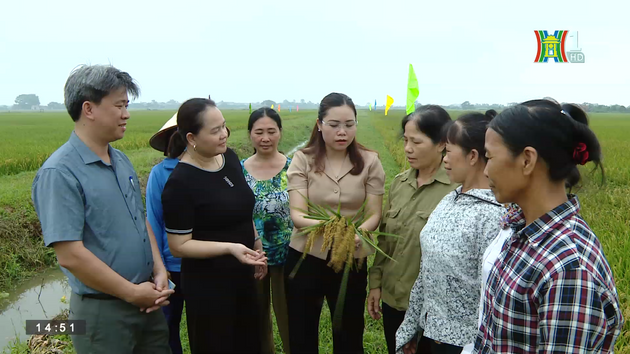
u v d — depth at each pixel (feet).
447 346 7.87
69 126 128.47
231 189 10.02
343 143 9.94
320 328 14.44
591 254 4.57
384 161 54.60
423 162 9.33
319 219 9.45
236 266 9.94
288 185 10.57
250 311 10.45
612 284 4.60
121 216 8.59
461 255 7.53
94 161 8.32
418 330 8.82
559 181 5.01
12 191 29.84
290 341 10.89
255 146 12.84
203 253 9.37
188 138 9.35
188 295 9.90
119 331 8.57
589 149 4.90
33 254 24.22
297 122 126.41
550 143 4.85
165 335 9.62
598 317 4.38
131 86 8.61
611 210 28.19
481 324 5.91
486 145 5.34
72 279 8.57
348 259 8.63
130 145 70.54
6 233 24.12
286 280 10.95
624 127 139.03
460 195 7.97
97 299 8.43
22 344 14.74
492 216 7.32
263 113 12.63
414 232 9.37
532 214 5.19
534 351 4.88
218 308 9.79
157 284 9.21
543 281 4.65
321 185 10.40
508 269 5.16
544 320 4.58
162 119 189.57
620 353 11.98
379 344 13.43
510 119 5.07
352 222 9.35
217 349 9.90
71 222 7.82
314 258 10.37
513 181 5.14
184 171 9.53
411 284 9.50
